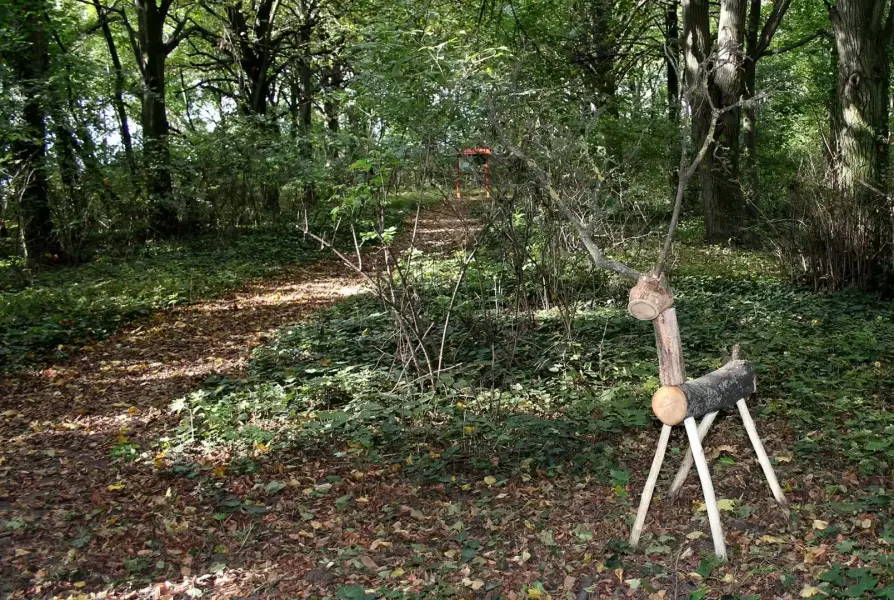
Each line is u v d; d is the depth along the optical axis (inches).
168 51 853.8
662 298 160.1
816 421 246.1
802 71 973.2
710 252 634.2
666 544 179.3
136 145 784.9
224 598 169.9
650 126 709.3
